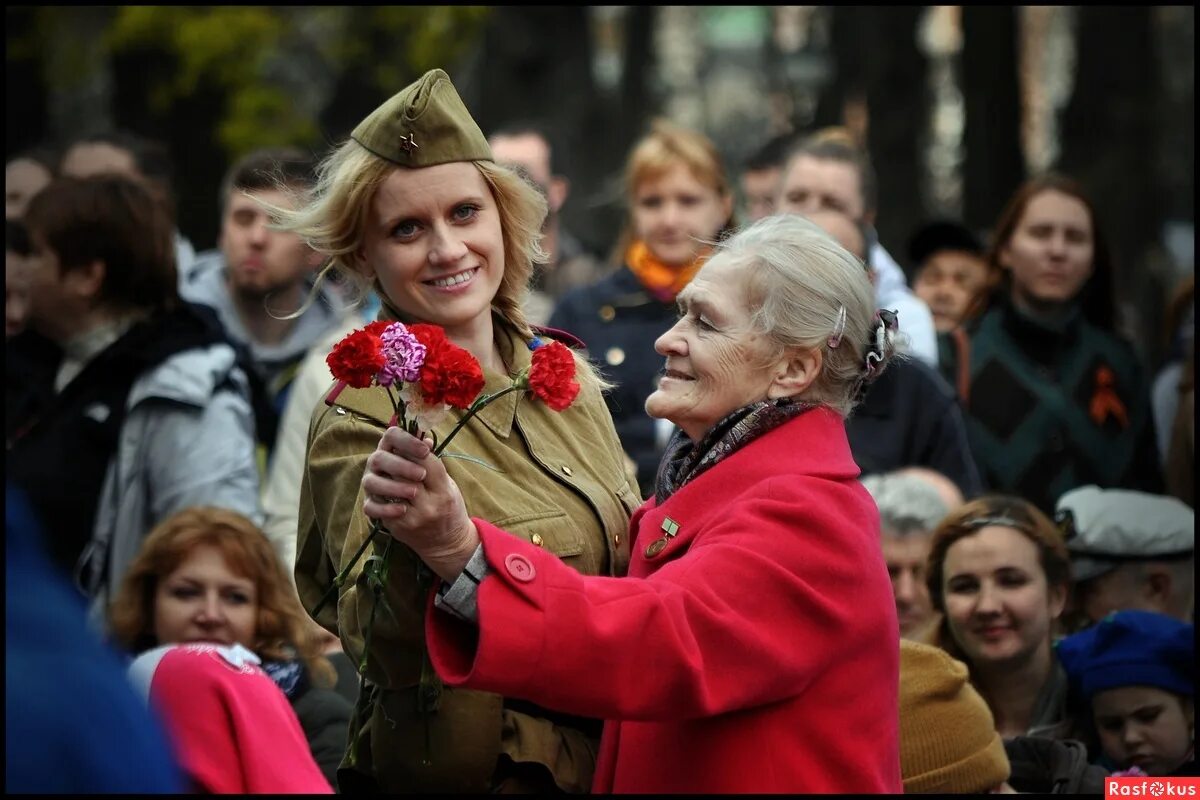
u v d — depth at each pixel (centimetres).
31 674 409
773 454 627
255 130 3284
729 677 587
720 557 597
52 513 978
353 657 634
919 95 3306
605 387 738
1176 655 909
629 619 578
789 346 629
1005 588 911
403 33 3459
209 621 866
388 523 576
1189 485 1226
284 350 1233
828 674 607
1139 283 3072
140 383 990
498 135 1542
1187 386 1245
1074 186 1252
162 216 1023
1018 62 3111
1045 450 1218
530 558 581
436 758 644
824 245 638
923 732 791
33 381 1008
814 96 3850
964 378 1233
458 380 586
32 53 3372
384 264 670
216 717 658
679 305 654
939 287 1442
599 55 5353
